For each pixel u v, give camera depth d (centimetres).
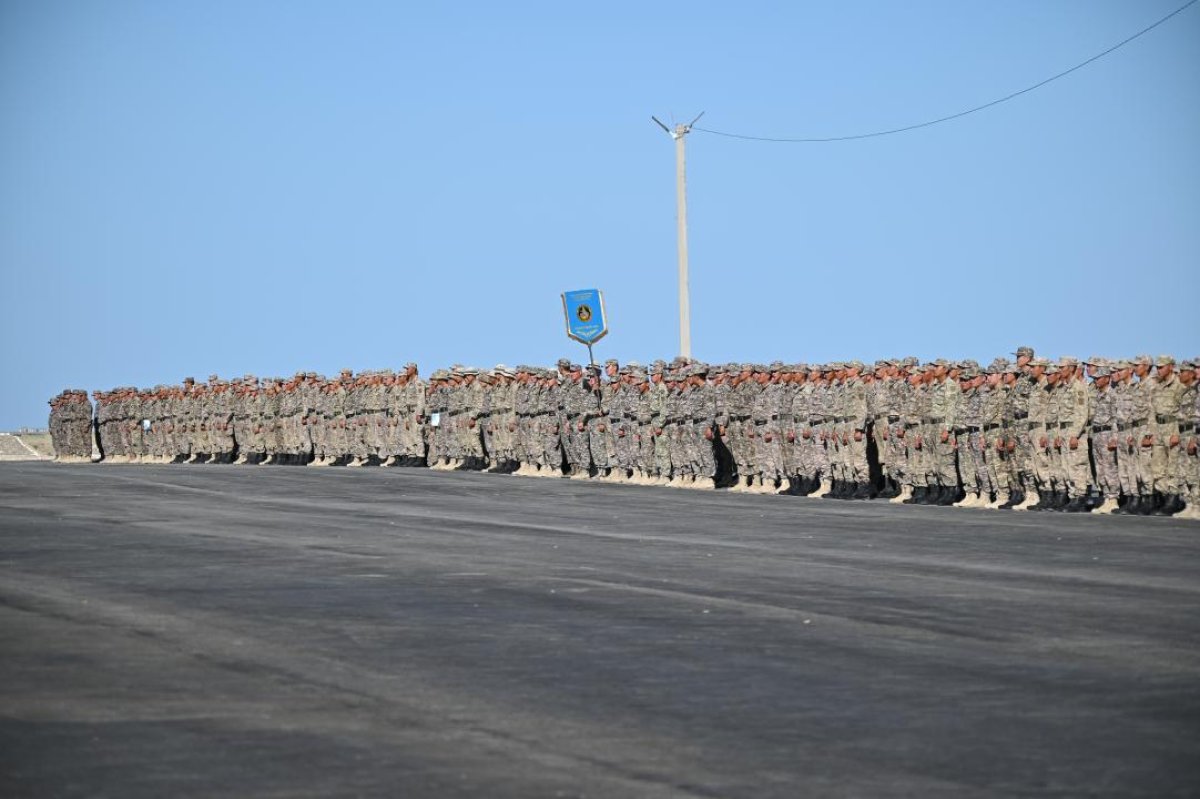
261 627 3469
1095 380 6303
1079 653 3145
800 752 2383
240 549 4950
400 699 2748
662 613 3653
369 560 4666
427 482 8294
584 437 8812
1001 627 3450
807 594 3950
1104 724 2552
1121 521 5847
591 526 5778
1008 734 2489
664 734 2497
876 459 7531
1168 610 3678
